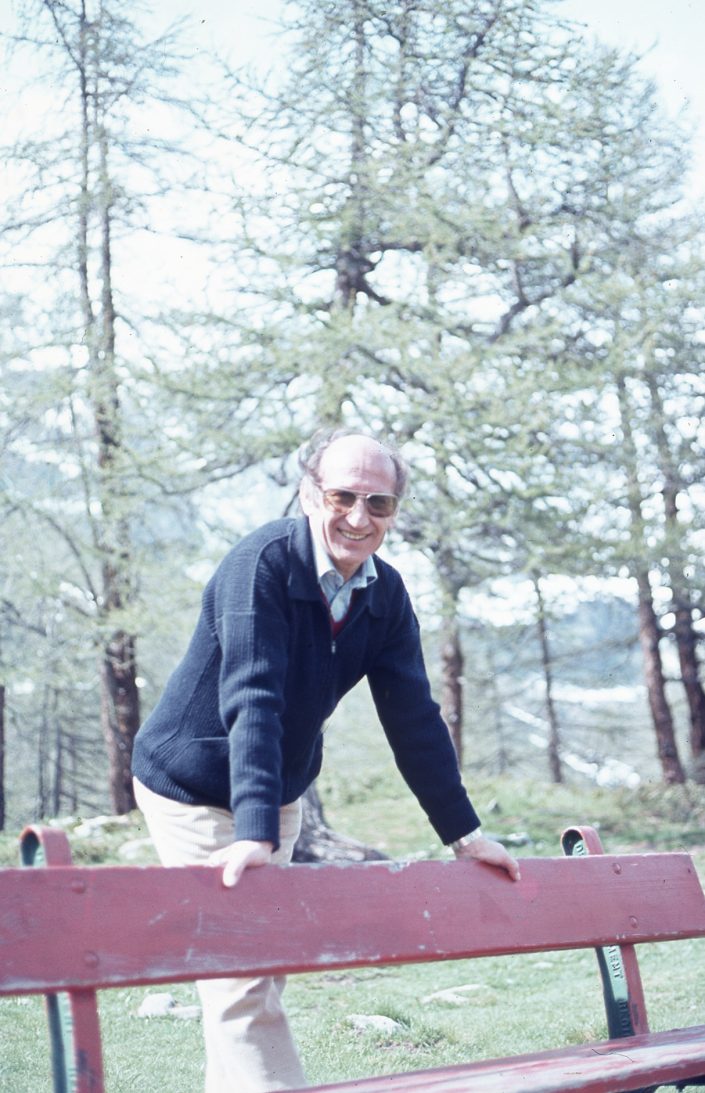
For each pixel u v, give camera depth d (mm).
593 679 27859
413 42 12320
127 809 19219
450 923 2902
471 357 12039
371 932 2742
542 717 30312
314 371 11805
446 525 12727
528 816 17594
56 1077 2363
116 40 14555
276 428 12227
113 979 2314
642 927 3357
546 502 12977
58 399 14094
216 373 12070
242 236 12094
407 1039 5340
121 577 14922
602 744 30406
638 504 14555
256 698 2766
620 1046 2928
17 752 28453
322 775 20359
